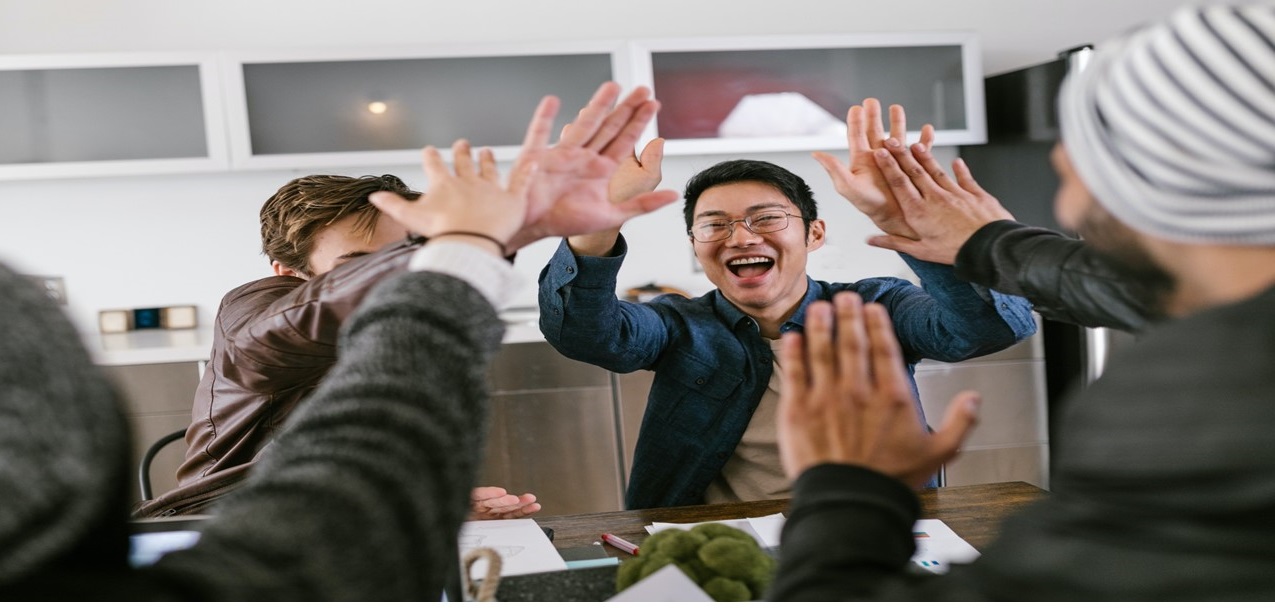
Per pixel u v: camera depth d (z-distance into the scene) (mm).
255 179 3771
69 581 540
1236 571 528
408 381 657
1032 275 1213
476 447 693
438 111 3465
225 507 640
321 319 1243
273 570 560
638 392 3318
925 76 3682
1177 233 604
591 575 1147
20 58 3229
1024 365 3580
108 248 3732
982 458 3576
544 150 933
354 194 1585
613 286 1640
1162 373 569
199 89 3342
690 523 1403
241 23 3732
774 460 1762
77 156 3322
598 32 3896
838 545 652
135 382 3213
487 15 3846
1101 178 636
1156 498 553
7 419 516
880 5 4004
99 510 557
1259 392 536
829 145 3650
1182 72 580
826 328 749
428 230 790
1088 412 604
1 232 3680
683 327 1835
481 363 717
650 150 1469
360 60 3410
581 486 3344
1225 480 532
